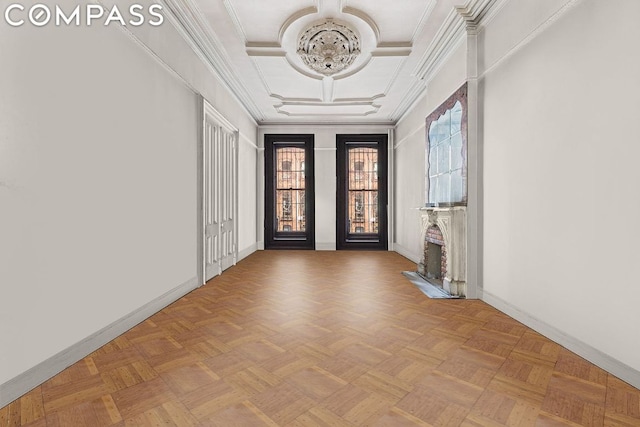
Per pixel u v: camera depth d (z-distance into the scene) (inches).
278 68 230.2
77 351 100.8
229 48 202.2
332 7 169.3
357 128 368.2
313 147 370.0
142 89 136.2
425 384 87.3
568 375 92.1
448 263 178.5
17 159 83.0
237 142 279.4
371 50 207.6
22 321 84.0
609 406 77.2
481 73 163.9
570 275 108.3
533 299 127.5
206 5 159.6
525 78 131.2
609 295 93.7
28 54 86.0
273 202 374.0
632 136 86.7
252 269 256.7
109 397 81.0
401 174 339.0
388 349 109.3
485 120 162.1
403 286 199.9
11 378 80.8
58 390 84.5
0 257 79.0
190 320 137.9
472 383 87.8
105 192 114.5
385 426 69.8
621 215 89.9
